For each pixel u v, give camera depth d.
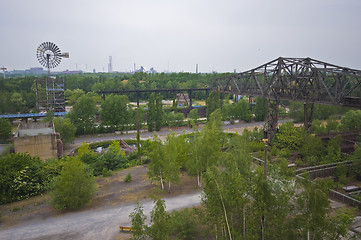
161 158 28.58
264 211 14.54
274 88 45.06
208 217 16.72
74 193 24.64
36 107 94.75
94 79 156.12
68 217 23.62
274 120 45.44
